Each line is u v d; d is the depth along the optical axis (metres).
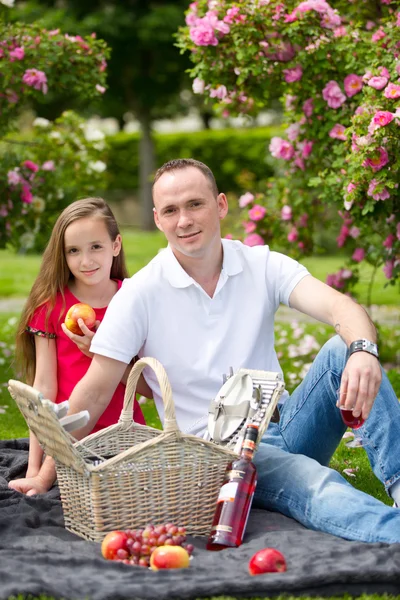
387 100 5.81
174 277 4.05
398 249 7.17
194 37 6.38
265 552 3.18
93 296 4.63
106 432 4.04
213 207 4.04
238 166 24.80
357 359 3.67
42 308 4.60
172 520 3.65
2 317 10.93
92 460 4.02
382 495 4.65
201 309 4.08
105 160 9.80
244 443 3.64
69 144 9.34
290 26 6.30
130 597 2.95
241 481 3.56
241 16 6.39
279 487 3.80
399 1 6.90
